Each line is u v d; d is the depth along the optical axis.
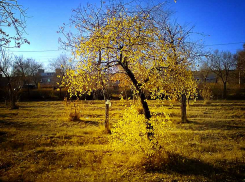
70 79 8.02
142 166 7.19
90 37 7.21
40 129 13.69
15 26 5.65
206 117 18.14
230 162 7.68
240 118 17.80
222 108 23.11
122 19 6.96
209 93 27.39
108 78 8.78
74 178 6.44
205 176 6.61
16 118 17.84
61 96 38.34
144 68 7.50
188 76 8.49
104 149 9.12
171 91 8.09
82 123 15.75
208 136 11.56
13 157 8.38
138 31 7.00
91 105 26.36
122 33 6.89
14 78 29.00
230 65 39.72
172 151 8.18
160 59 7.15
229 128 13.79
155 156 7.41
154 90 7.72
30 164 7.73
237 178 6.59
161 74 7.59
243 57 40.66
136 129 7.58
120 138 7.77
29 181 6.33
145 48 6.98
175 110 20.72
